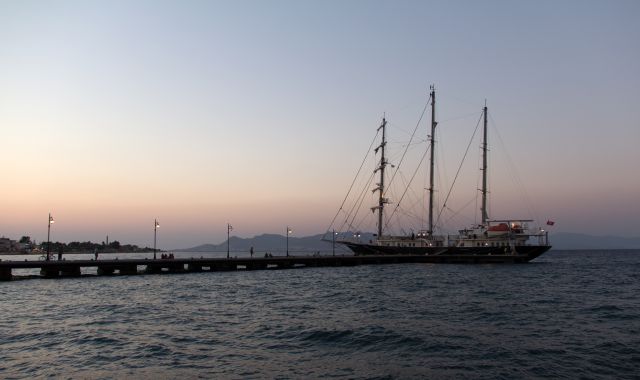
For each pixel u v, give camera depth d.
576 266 106.56
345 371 20.50
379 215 129.12
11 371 20.89
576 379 19.09
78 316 35.28
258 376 19.84
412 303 41.34
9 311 37.97
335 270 90.25
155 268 81.12
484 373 20.03
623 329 29.06
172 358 22.73
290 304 41.47
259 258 92.38
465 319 32.78
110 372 20.61
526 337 26.75
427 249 113.56
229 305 40.97
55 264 70.44
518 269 92.19
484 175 120.94
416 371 20.41
